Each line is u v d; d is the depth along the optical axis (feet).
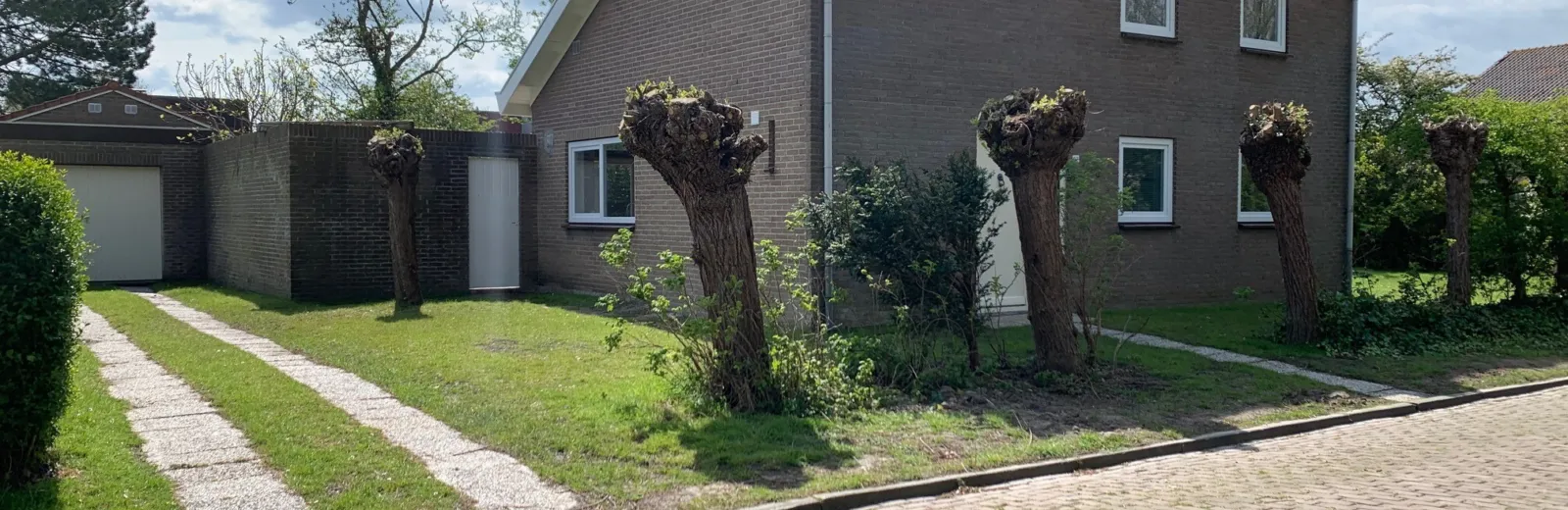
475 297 53.26
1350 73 55.16
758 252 41.47
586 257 53.98
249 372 30.42
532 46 54.60
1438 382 32.81
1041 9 45.42
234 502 18.42
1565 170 45.55
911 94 42.09
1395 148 74.18
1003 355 32.71
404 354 33.78
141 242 66.13
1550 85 121.70
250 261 57.57
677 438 23.06
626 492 19.58
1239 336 40.32
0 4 130.93
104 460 20.40
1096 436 24.77
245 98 87.04
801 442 23.30
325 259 51.83
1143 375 32.19
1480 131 43.45
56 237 18.70
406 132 49.80
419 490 19.29
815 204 35.40
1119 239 34.58
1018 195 30.83
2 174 18.29
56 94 132.46
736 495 19.53
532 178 57.98
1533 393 32.40
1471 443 25.35
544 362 32.30
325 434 23.13
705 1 45.37
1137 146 48.78
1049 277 30.63
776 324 27.76
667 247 48.24
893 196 33.14
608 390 27.78
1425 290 42.73
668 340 36.63
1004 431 25.21
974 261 32.40
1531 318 43.62
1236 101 51.65
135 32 138.72
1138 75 48.37
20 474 18.67
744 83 43.37
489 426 23.94
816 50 40.01
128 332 40.04
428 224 54.90
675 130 25.12
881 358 29.45
